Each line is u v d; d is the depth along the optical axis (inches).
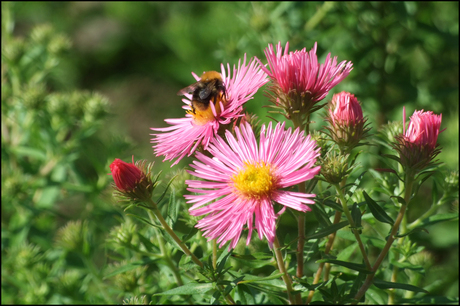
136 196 16.5
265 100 27.5
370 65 26.5
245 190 15.9
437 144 16.3
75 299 21.0
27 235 24.1
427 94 26.1
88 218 22.9
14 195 23.8
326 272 17.7
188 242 18.3
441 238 24.2
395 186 18.4
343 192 16.9
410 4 24.8
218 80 17.4
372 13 25.9
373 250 22.3
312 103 16.3
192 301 18.6
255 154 16.3
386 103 27.0
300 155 16.0
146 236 19.6
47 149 26.2
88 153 24.8
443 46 27.0
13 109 26.0
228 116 17.0
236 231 15.7
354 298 16.8
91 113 25.3
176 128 17.6
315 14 27.4
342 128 16.5
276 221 16.4
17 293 22.8
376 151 22.9
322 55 26.0
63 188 25.8
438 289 21.2
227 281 16.5
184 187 18.4
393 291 18.4
